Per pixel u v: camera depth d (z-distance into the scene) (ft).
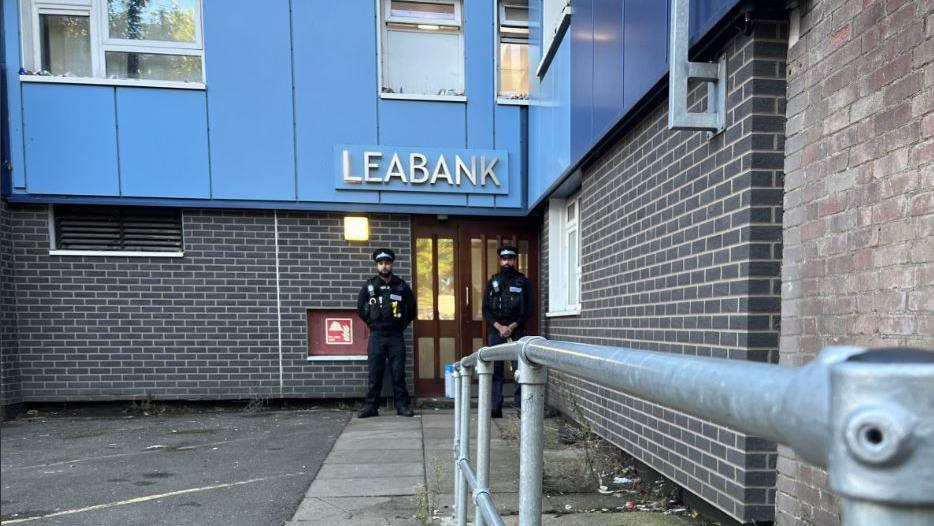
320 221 20.99
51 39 20.10
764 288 8.29
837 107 7.32
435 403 21.56
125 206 20.25
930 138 6.05
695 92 9.84
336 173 20.66
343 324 21.16
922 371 1.07
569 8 16.19
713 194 9.29
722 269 8.98
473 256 22.25
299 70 20.52
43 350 19.65
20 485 12.26
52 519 10.32
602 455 13.23
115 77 20.18
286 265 20.79
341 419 19.02
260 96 20.33
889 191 6.55
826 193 7.50
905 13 6.35
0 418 18.62
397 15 21.75
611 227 14.15
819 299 7.59
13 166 19.04
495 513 5.03
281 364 20.72
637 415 12.18
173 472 13.10
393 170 20.94
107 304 19.92
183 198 19.95
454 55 22.12
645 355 2.37
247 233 20.61
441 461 13.80
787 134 8.27
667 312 10.95
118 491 11.80
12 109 19.04
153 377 20.15
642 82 11.00
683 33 8.91
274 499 11.25
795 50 8.12
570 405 17.13
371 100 20.89
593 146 14.21
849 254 7.11
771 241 8.31
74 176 19.39
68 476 12.84
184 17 20.53
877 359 1.18
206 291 20.39
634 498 10.96
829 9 7.47
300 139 20.54
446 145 21.35
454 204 21.43
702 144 9.64
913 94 6.24
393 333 19.53
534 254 22.53
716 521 9.41
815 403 1.25
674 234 10.67
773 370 1.54
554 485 11.68
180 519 10.28
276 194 20.44
